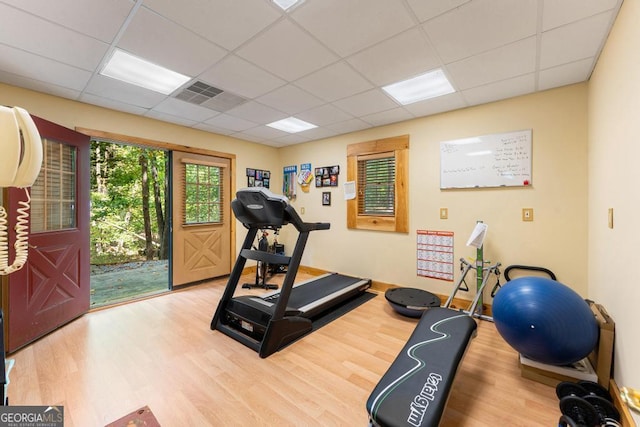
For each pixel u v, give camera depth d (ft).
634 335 4.56
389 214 12.44
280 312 7.53
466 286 10.32
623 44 5.02
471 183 10.11
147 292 12.94
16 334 7.17
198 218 13.43
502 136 9.46
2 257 3.50
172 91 8.86
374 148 12.69
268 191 8.05
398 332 8.59
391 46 6.42
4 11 5.16
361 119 11.64
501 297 6.36
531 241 9.03
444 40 6.16
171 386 5.90
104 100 9.50
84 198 9.59
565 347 5.47
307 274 15.61
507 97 9.27
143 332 8.39
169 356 7.07
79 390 5.71
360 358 7.10
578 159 8.24
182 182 12.77
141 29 5.79
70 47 6.40
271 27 5.75
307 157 15.67
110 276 16.39
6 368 3.72
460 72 7.60
